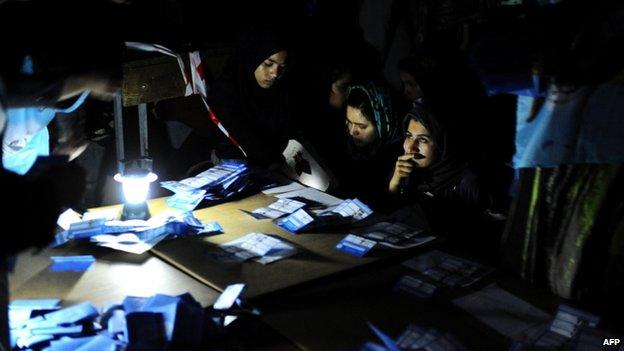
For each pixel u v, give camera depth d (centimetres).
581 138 166
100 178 328
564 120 167
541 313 174
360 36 333
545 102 170
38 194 126
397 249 211
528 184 189
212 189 256
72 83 152
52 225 129
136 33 222
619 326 167
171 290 182
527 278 192
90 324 163
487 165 260
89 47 153
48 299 175
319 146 323
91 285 185
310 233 223
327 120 333
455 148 258
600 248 174
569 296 180
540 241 187
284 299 179
